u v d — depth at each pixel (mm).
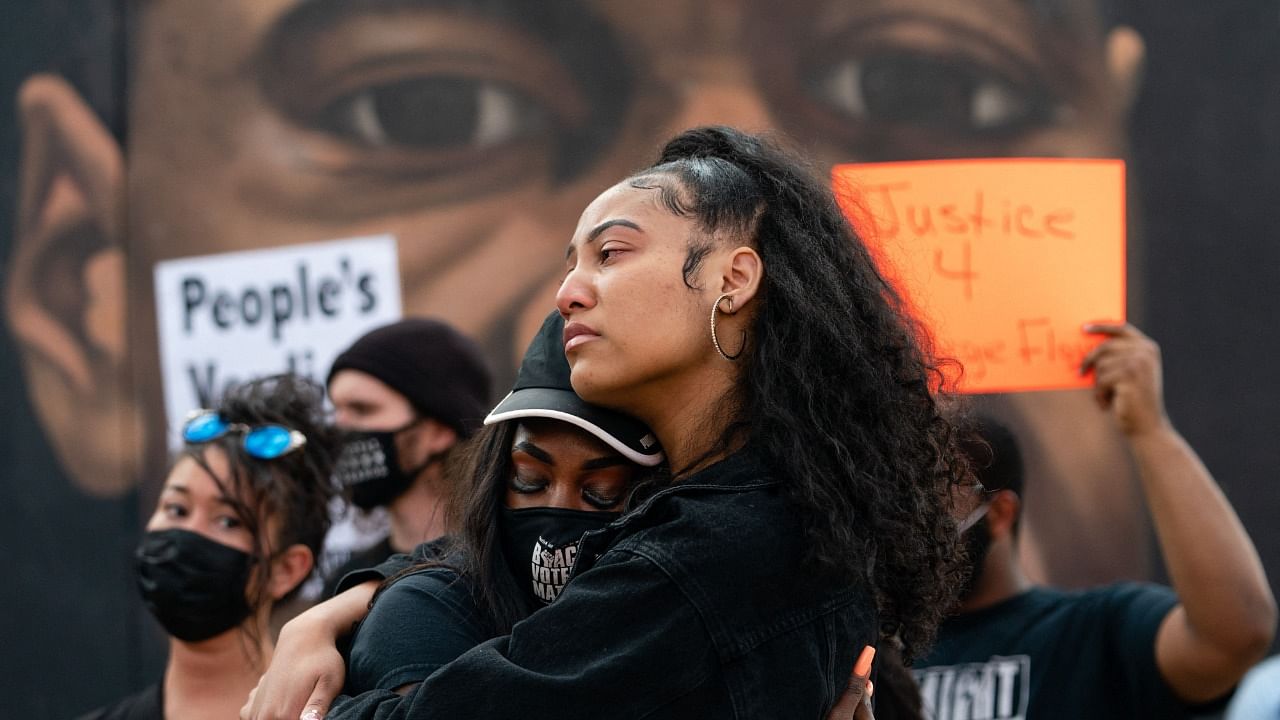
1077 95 3785
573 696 1214
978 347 2271
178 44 4062
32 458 4152
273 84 3982
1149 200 3775
